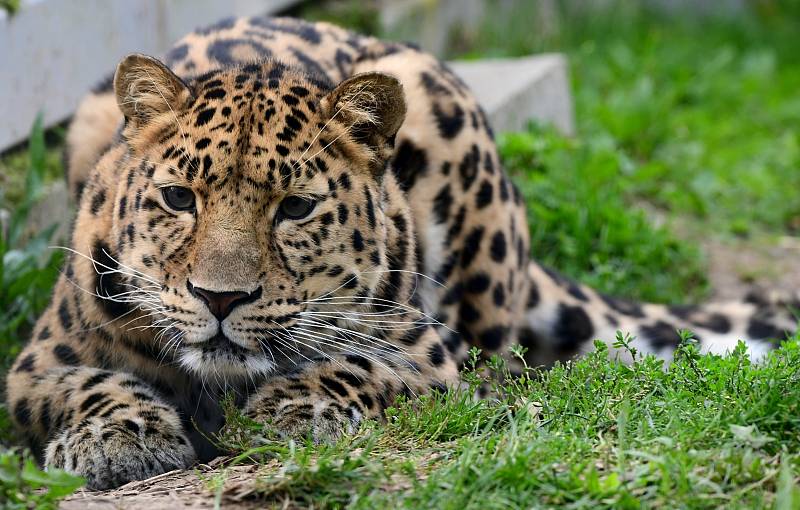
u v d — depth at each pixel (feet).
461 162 36.99
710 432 24.56
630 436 24.84
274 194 28.12
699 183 61.62
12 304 38.47
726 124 75.10
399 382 30.71
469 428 26.84
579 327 41.11
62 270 33.35
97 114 36.47
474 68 62.34
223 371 28.99
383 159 30.30
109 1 50.14
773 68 89.40
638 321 42.11
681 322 42.27
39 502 23.32
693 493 22.24
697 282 51.85
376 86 29.45
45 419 30.78
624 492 21.84
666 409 25.72
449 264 36.81
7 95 44.37
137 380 30.99
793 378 26.45
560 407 26.63
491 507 22.07
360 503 22.71
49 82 46.80
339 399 29.30
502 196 38.24
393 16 72.13
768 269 53.83
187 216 28.32
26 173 44.52
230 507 23.61
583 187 52.11
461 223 37.01
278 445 27.07
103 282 30.27
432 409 27.63
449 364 32.45
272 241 28.35
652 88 76.84
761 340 40.91
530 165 53.21
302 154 28.43
